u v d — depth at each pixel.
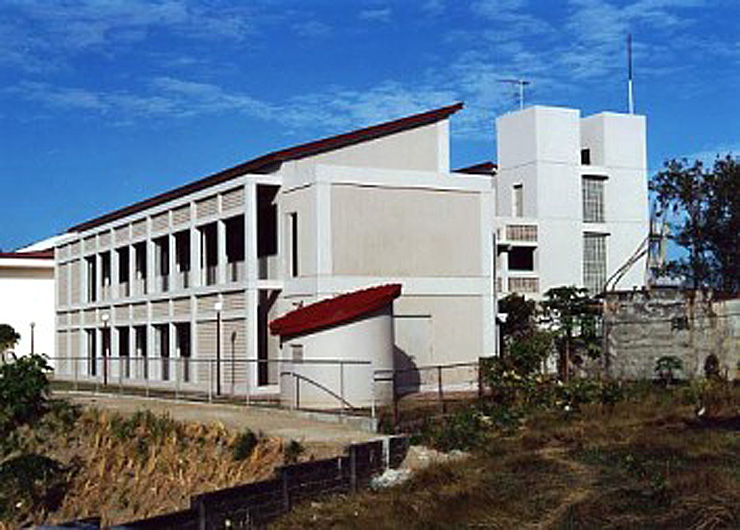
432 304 32.56
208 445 21.84
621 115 50.69
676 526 11.93
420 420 21.91
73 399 30.14
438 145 35.53
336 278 30.89
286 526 13.77
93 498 21.88
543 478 15.31
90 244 47.53
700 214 44.62
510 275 45.97
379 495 15.32
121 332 44.41
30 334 53.81
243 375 32.38
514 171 49.38
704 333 28.78
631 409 22.25
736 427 18.52
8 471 22.20
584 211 49.16
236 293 33.41
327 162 33.56
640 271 49.69
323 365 26.27
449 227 33.16
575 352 30.44
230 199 34.12
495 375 24.78
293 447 19.81
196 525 12.80
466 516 13.23
